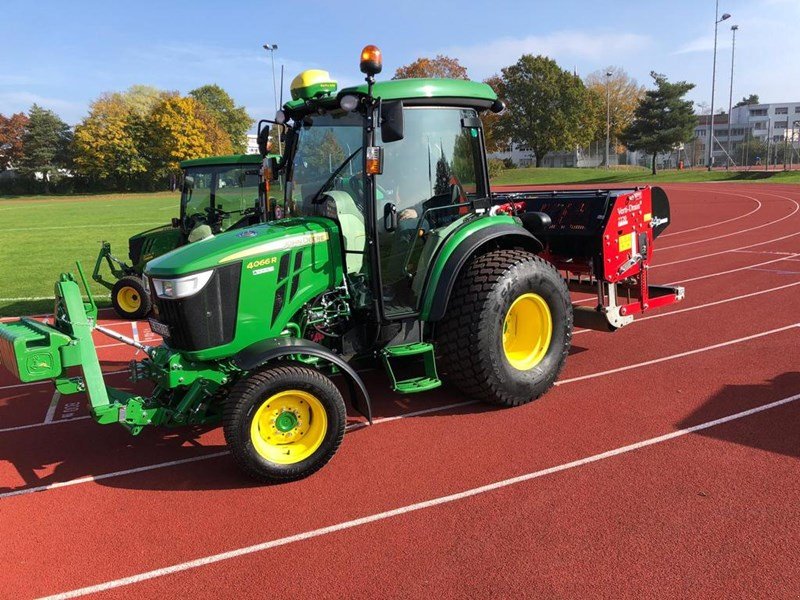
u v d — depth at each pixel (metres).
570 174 53.97
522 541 3.21
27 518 3.69
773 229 15.95
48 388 6.14
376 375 6.00
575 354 6.27
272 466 3.88
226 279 4.07
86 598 2.95
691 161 57.34
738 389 5.09
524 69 58.44
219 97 87.19
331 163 4.72
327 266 4.50
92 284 12.23
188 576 3.08
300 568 3.09
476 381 4.80
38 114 65.94
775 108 82.81
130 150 63.56
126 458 4.46
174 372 4.04
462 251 4.66
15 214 33.69
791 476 3.70
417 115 4.64
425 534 3.32
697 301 8.30
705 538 3.14
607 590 2.81
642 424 4.53
